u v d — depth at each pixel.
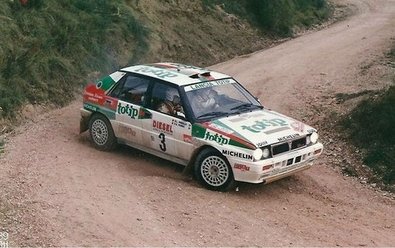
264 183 9.05
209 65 20.30
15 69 13.55
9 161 10.02
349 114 12.55
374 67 18.50
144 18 19.70
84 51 15.52
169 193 8.95
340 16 32.09
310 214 8.71
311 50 22.42
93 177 9.45
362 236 8.06
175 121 9.60
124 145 11.08
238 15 25.33
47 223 7.82
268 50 23.08
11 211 8.12
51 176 9.40
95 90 10.88
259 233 7.88
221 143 9.02
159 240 7.52
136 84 10.34
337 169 10.77
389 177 10.21
